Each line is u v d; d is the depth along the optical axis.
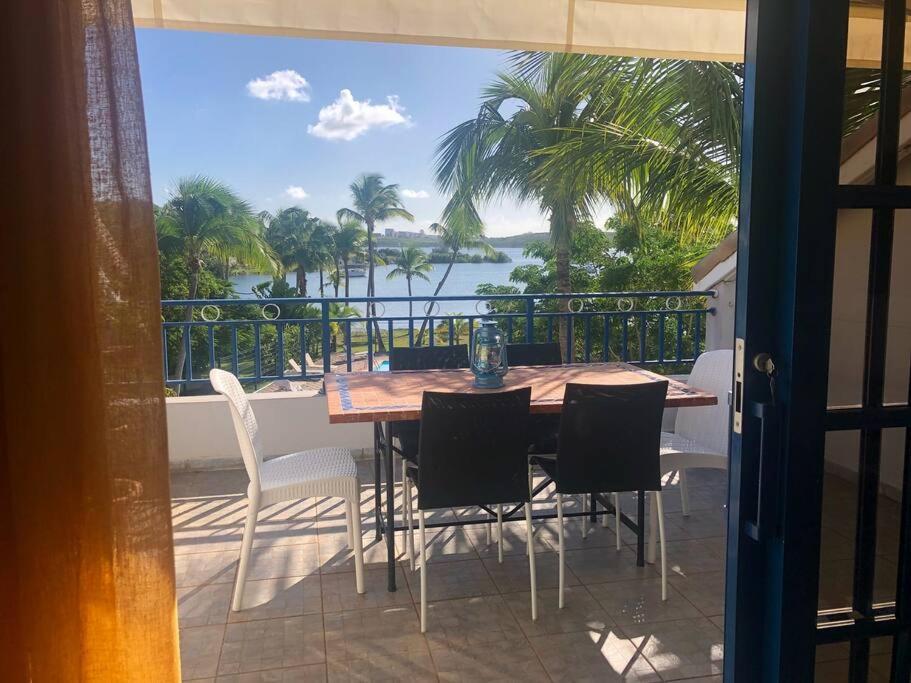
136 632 1.15
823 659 1.39
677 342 5.18
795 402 1.29
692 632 2.47
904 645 1.43
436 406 2.46
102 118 1.08
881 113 1.27
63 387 1.09
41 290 1.07
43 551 1.11
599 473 2.65
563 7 2.08
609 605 2.67
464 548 3.19
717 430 3.20
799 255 1.25
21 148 1.05
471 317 4.72
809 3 1.21
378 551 3.17
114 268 1.10
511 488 2.59
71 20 1.06
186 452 4.25
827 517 1.34
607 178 7.82
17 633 1.14
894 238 1.31
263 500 2.65
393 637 2.46
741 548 1.37
